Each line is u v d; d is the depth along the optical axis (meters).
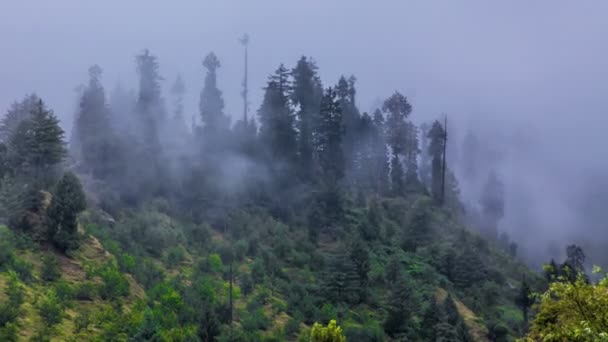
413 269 58.72
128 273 40.44
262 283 48.62
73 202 38.50
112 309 32.22
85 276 35.97
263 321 40.94
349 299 48.84
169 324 33.41
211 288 42.19
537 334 16.67
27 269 32.34
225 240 56.78
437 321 46.25
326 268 51.75
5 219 37.25
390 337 44.97
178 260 48.56
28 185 40.28
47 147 44.66
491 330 50.09
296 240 59.16
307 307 45.47
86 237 40.50
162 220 54.50
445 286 58.06
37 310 29.14
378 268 55.50
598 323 15.20
